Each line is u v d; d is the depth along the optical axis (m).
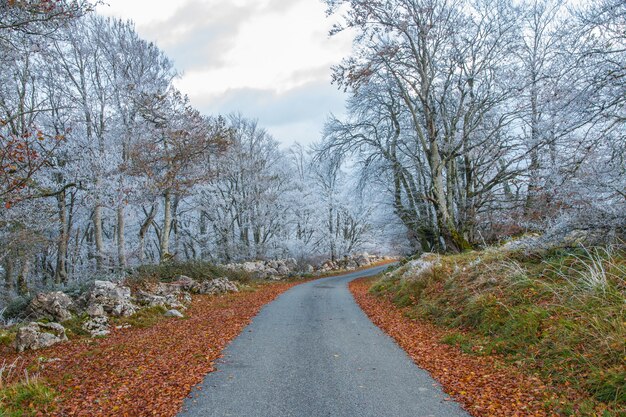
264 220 36.72
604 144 8.48
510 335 7.25
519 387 5.48
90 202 19.83
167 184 21.00
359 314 12.89
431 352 7.76
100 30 21.95
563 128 9.35
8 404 5.51
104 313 12.21
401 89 19.59
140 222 33.78
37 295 12.03
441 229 19.12
